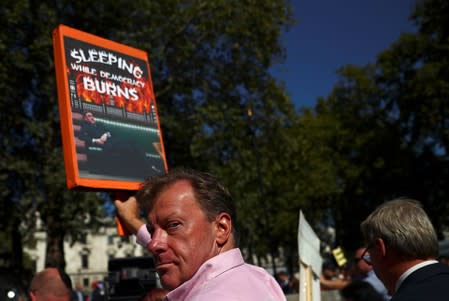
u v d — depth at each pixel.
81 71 3.61
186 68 18.81
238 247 1.74
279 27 19.25
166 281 1.62
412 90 32.94
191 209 1.63
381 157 36.69
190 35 18.59
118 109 3.77
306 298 3.49
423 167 35.97
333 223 41.38
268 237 22.22
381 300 3.86
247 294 1.49
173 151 19.36
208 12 18.12
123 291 7.73
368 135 38.00
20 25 16.84
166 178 1.70
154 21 17.70
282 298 1.65
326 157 38.72
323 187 35.03
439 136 32.28
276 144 19.98
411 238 2.31
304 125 21.80
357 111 40.44
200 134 17.94
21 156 16.47
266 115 19.23
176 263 1.61
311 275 3.59
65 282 3.55
